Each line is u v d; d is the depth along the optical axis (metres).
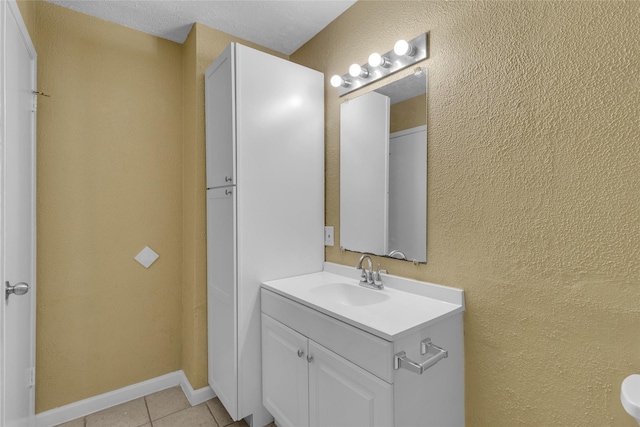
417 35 1.53
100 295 1.96
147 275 2.11
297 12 1.93
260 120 1.76
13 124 1.31
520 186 1.17
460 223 1.37
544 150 1.11
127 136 2.04
